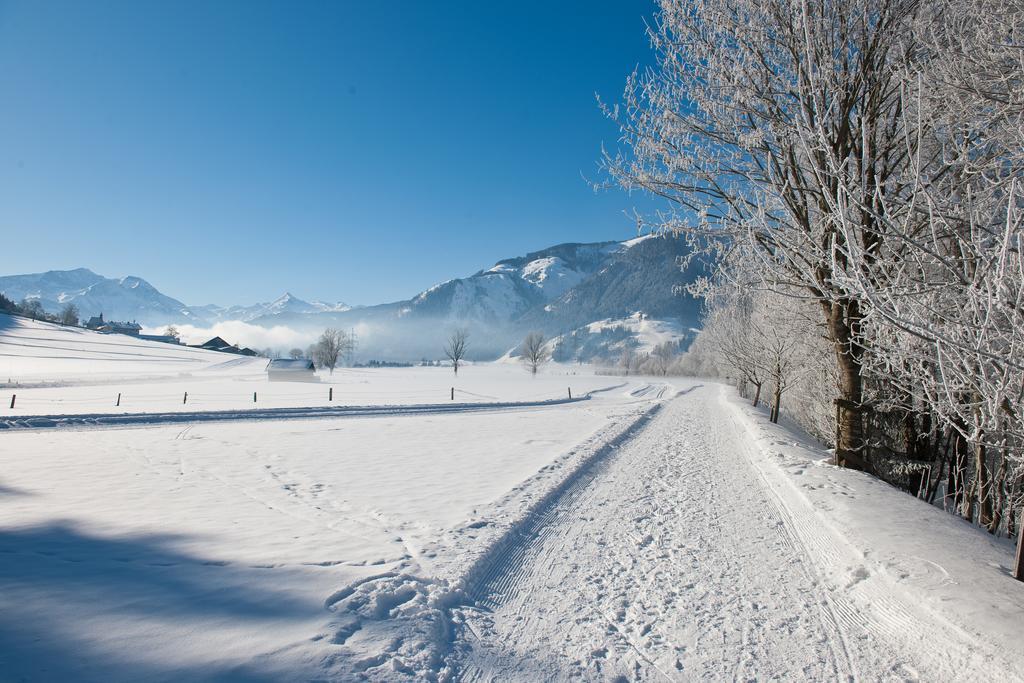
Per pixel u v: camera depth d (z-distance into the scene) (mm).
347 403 34188
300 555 5980
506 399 41594
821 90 7746
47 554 5852
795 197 8938
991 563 5395
